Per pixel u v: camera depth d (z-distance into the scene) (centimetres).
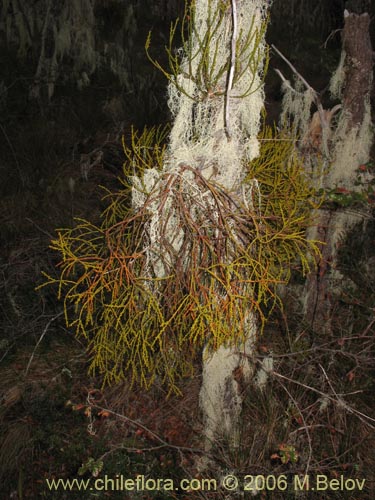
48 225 470
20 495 267
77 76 661
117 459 278
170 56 201
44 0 686
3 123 593
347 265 404
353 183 321
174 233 221
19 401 314
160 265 222
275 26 891
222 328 209
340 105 318
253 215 206
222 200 210
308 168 322
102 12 777
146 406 307
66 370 320
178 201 206
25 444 285
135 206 225
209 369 259
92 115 629
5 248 443
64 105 645
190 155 212
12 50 723
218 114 211
